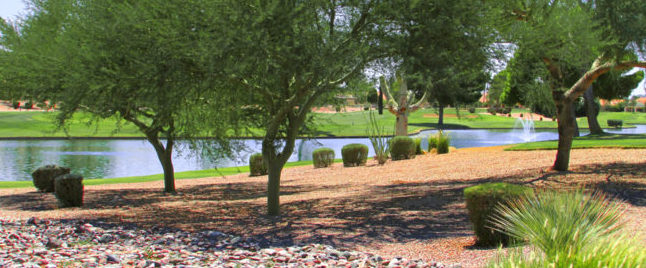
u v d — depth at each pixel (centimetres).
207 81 845
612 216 462
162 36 832
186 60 870
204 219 1035
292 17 793
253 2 802
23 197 1515
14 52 1212
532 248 418
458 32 864
